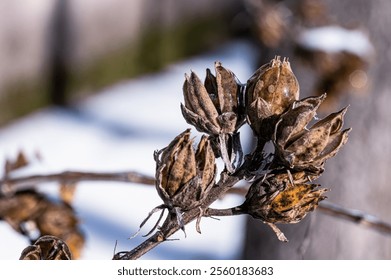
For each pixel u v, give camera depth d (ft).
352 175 2.56
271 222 1.09
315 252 2.49
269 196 1.08
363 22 2.48
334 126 1.08
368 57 2.15
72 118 5.24
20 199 1.53
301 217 1.10
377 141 2.56
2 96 4.90
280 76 1.10
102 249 3.48
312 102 1.08
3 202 1.53
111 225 3.75
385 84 2.52
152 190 4.12
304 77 2.36
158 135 5.18
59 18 5.24
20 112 5.05
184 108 1.12
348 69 2.12
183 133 1.06
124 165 4.75
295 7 2.23
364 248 2.51
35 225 1.53
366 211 2.59
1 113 4.89
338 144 1.08
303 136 1.07
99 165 4.69
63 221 1.54
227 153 1.10
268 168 1.09
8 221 1.53
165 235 1.08
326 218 2.47
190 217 1.08
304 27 2.21
